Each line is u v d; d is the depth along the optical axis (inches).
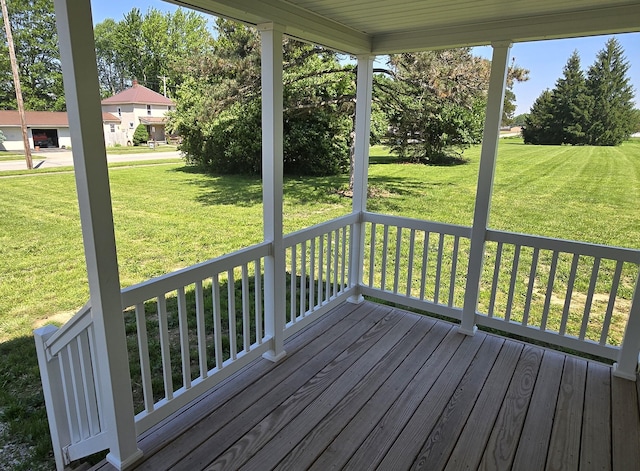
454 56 277.7
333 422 88.0
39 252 253.1
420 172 389.7
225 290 198.7
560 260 241.1
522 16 103.8
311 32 104.1
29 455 99.1
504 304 193.9
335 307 147.3
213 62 312.2
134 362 134.5
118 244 273.6
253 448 80.2
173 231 297.7
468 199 346.6
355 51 129.3
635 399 97.3
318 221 318.7
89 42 58.0
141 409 109.7
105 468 75.0
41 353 82.4
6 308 192.5
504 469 75.8
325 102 342.6
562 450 80.7
